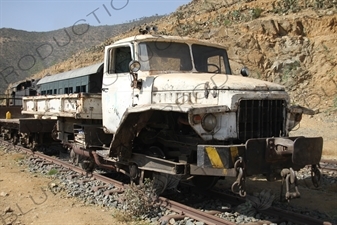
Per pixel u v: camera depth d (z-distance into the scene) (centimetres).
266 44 2384
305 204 734
